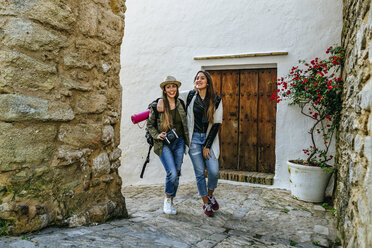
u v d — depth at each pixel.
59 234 2.11
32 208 2.11
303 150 4.35
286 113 4.61
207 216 3.38
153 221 2.99
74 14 2.47
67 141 2.44
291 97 4.39
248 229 3.04
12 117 2.03
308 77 4.18
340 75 4.01
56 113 2.31
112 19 2.99
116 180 3.08
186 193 4.45
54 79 2.31
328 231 3.00
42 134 2.23
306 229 3.05
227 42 4.98
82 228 2.36
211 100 3.20
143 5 5.54
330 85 3.70
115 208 2.88
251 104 5.03
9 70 2.02
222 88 5.22
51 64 2.30
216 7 5.04
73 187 2.48
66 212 2.38
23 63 2.09
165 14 5.39
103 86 2.88
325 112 4.00
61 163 2.36
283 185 4.64
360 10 2.50
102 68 2.85
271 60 4.69
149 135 3.31
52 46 2.29
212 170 3.29
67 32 2.43
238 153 5.15
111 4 3.02
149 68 5.52
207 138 3.28
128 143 5.64
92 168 2.70
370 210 1.69
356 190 2.21
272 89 4.88
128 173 5.62
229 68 5.11
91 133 2.69
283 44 4.62
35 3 2.16
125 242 2.12
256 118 5.00
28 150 2.14
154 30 5.47
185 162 5.25
